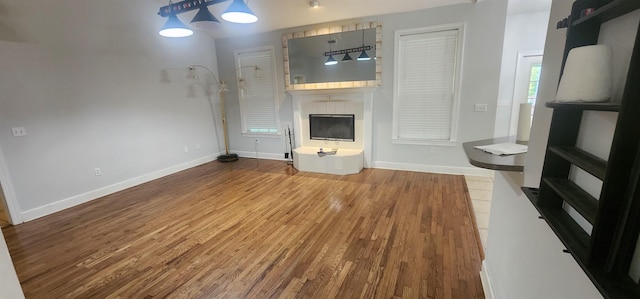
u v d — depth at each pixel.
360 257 2.22
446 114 4.13
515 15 4.73
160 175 4.63
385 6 3.90
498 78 3.75
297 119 5.07
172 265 2.20
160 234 2.70
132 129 4.18
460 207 3.08
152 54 4.38
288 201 3.40
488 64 3.75
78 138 3.57
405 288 1.87
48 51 3.25
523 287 1.22
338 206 3.21
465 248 2.30
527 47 4.76
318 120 4.95
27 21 3.07
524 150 1.61
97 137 3.76
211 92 5.53
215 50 5.54
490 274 1.75
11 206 3.02
